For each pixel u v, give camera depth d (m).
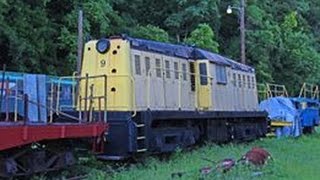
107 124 14.09
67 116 14.27
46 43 31.91
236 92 22.38
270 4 55.03
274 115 29.11
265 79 44.59
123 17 39.81
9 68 29.44
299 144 23.55
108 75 15.45
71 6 34.28
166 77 17.27
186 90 18.44
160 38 37.91
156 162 15.01
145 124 15.17
